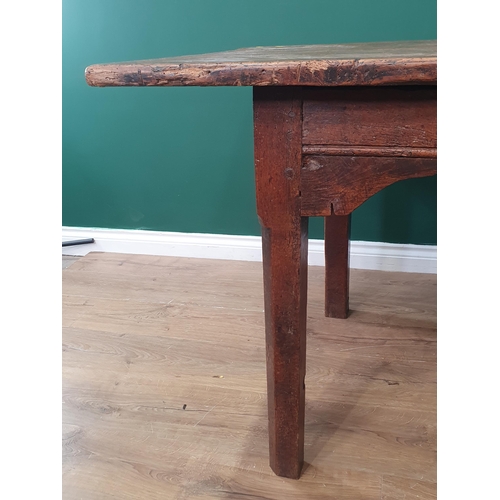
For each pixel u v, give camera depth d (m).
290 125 0.81
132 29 2.11
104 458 1.12
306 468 1.07
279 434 1.02
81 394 1.34
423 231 2.04
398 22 1.85
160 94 2.15
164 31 2.07
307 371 1.41
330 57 0.76
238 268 2.19
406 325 1.65
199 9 2.02
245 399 1.30
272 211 0.87
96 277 2.13
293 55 0.95
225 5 1.98
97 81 0.79
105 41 2.15
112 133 2.25
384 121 0.78
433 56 0.72
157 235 2.34
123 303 1.88
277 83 0.74
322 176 0.83
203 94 2.10
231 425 1.21
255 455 1.11
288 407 0.99
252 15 1.97
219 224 2.26
